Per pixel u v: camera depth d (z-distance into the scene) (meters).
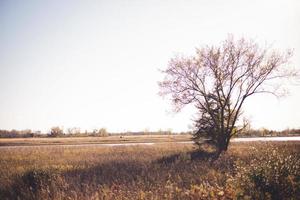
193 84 28.27
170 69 28.55
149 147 32.66
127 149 31.41
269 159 11.41
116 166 19.67
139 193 12.10
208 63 28.02
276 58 27.75
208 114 28.23
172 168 18.08
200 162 20.39
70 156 26.83
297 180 10.12
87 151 30.88
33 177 16.48
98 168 19.22
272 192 9.95
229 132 27.80
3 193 14.73
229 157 22.00
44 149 33.91
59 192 13.04
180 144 36.75
